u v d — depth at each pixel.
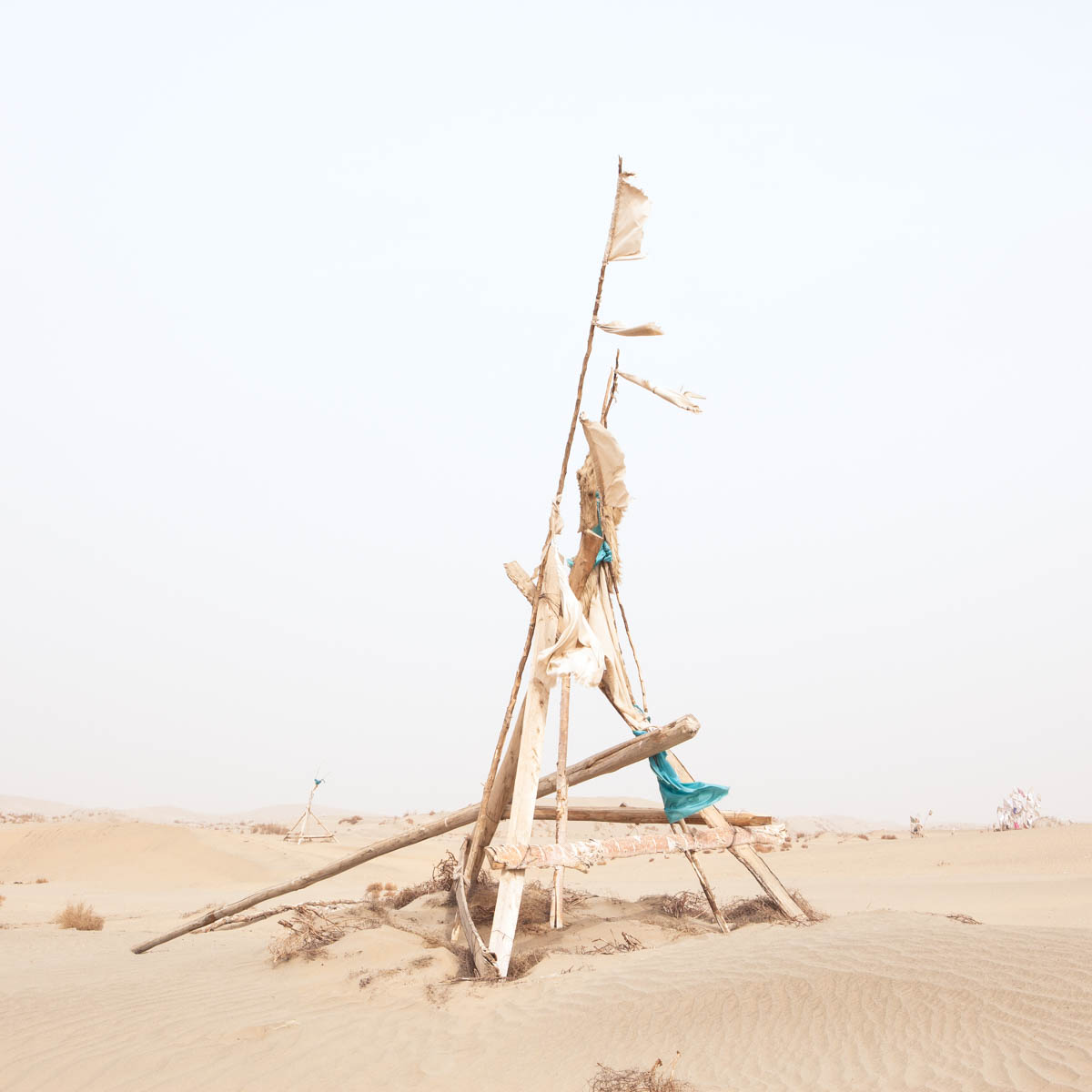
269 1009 10.13
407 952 12.41
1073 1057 6.12
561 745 13.18
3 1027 9.68
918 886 27.52
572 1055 7.84
